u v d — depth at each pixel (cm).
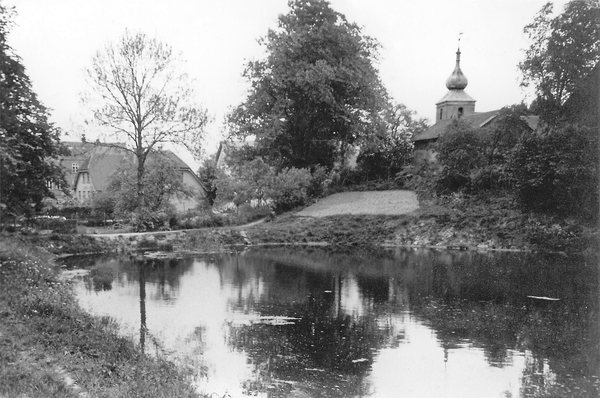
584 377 1186
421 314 1794
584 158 3528
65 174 3080
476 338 1502
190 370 1161
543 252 3478
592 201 3516
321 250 3884
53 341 1125
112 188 4491
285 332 1542
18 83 2691
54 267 2427
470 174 4494
